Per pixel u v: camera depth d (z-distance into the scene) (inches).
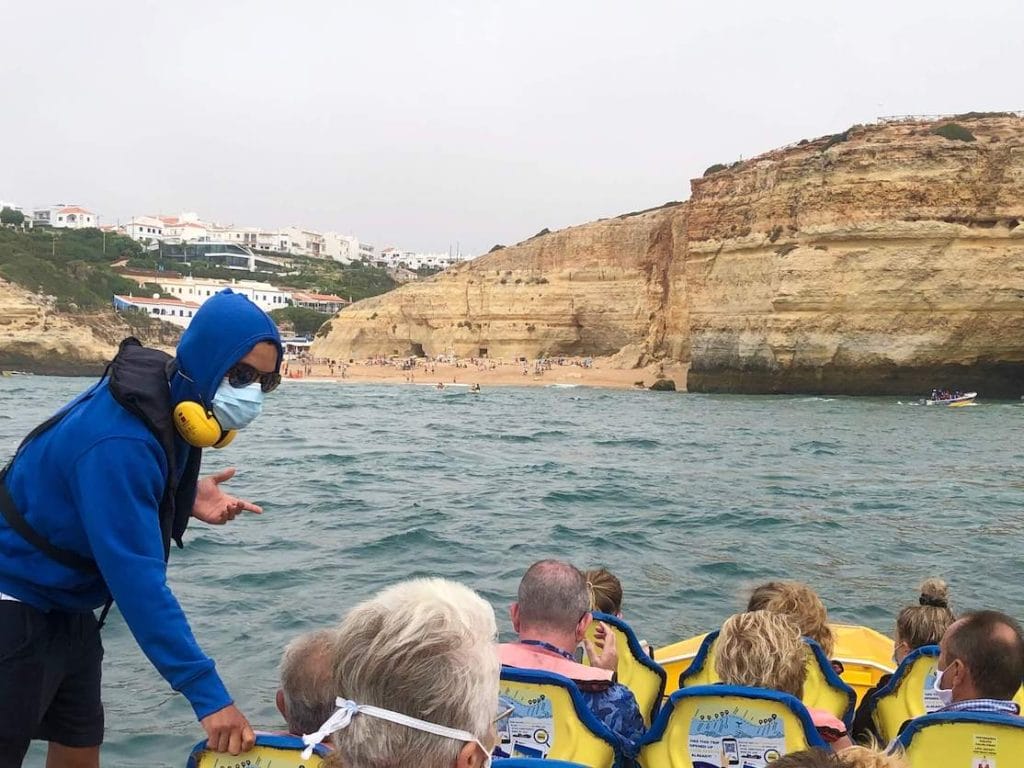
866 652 285.0
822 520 661.9
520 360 4313.5
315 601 394.9
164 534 136.9
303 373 4269.2
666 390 3289.9
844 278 2591.0
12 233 5644.7
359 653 85.2
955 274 2500.0
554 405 2439.7
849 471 995.9
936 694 206.4
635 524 625.9
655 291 3816.4
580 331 4303.6
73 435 128.8
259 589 412.5
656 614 400.5
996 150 2517.2
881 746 212.2
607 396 2965.1
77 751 152.3
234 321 132.3
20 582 132.2
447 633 85.0
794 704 154.2
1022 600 443.5
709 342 2972.4
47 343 4222.4
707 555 531.5
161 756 244.2
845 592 453.1
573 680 167.8
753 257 2792.8
